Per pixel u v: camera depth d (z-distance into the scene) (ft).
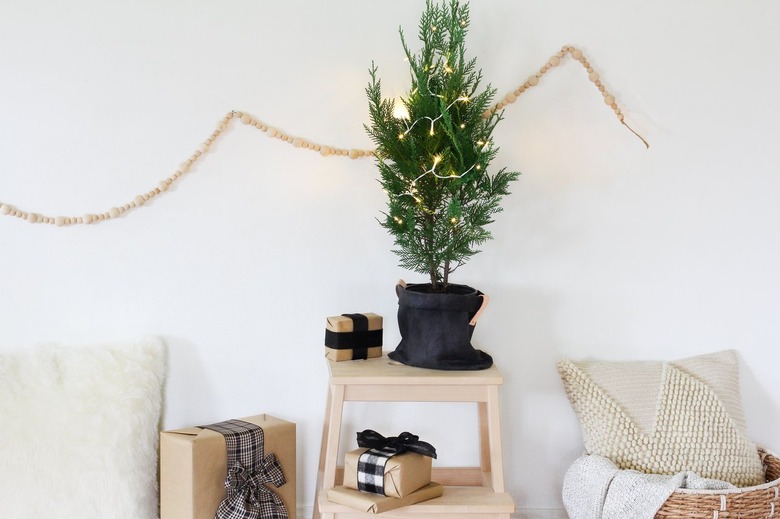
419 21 7.15
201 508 6.29
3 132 6.89
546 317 7.41
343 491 6.03
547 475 7.49
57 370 6.73
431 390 6.19
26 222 6.98
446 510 5.98
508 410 7.45
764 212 7.46
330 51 7.14
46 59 6.89
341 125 7.18
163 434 6.58
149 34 6.98
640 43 7.30
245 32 7.06
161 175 7.07
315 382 7.34
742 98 7.38
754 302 7.50
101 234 7.06
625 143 7.35
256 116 7.12
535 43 7.23
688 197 7.41
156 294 7.16
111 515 6.42
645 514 6.06
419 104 6.32
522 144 7.29
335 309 7.30
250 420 7.00
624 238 7.40
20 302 7.02
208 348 7.23
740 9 7.33
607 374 7.09
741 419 7.08
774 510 6.21
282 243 7.23
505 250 7.34
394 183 6.35
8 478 6.29
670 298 7.46
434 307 6.22
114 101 6.98
